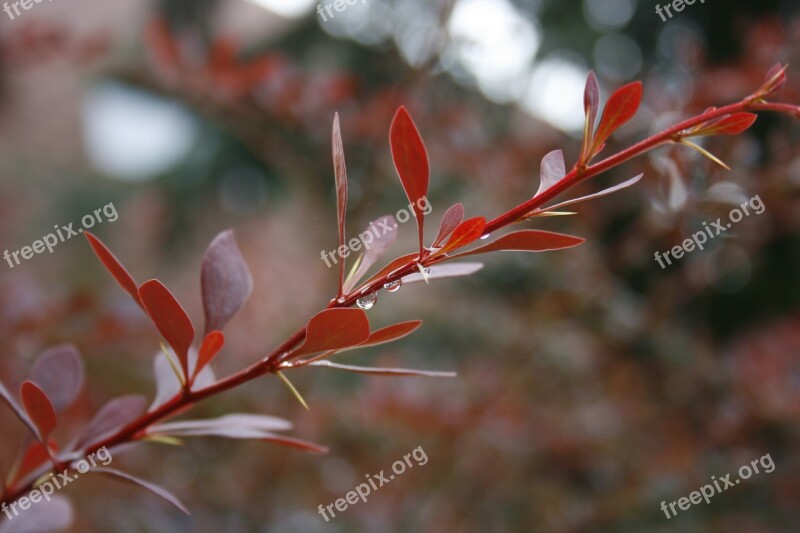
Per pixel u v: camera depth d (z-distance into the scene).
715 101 0.86
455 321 1.56
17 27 0.92
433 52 1.00
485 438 1.00
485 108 1.38
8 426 0.85
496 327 1.50
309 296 1.20
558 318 1.23
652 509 1.07
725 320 2.00
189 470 1.04
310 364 0.38
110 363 0.98
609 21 1.91
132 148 2.89
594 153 0.36
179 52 0.91
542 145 1.05
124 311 0.87
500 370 1.24
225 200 2.75
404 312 1.66
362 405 0.96
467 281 1.58
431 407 0.92
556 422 1.14
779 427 1.12
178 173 2.79
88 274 2.18
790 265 1.89
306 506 1.02
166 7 2.38
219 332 0.38
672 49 1.82
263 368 0.38
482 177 1.10
